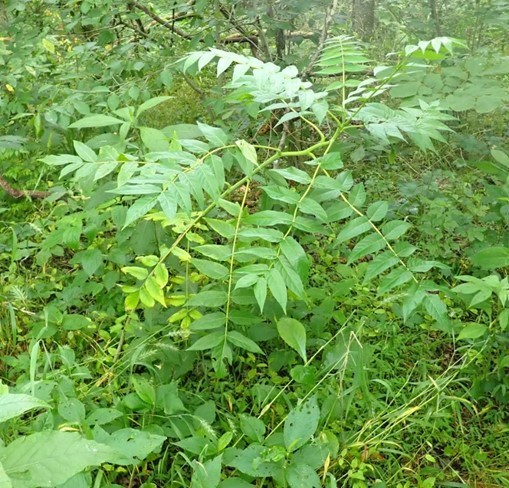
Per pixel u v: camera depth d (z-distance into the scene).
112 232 3.35
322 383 2.52
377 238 2.18
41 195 3.55
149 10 4.54
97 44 4.27
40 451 1.19
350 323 2.90
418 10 4.92
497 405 2.65
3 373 2.68
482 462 2.38
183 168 1.99
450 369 2.74
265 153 4.09
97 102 3.58
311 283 3.20
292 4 4.05
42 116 3.59
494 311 2.96
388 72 3.37
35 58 3.82
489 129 4.58
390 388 2.45
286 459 2.00
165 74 3.64
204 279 2.90
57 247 3.02
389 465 2.30
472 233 3.29
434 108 2.34
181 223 2.40
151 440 1.76
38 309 2.99
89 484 1.68
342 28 4.75
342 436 2.30
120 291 2.88
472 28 5.14
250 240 2.36
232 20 4.28
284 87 2.21
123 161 2.07
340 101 4.38
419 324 2.94
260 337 2.54
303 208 2.12
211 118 4.51
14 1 4.10
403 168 4.38
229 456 2.01
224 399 2.54
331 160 2.21
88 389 2.40
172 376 2.50
